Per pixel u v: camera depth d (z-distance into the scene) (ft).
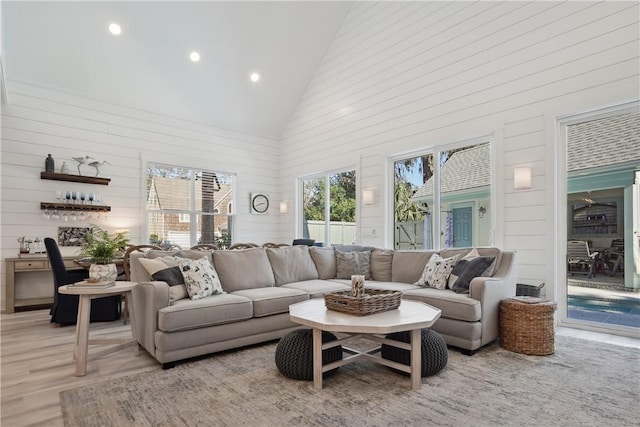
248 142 24.20
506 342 10.12
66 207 16.87
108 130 18.61
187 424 6.24
